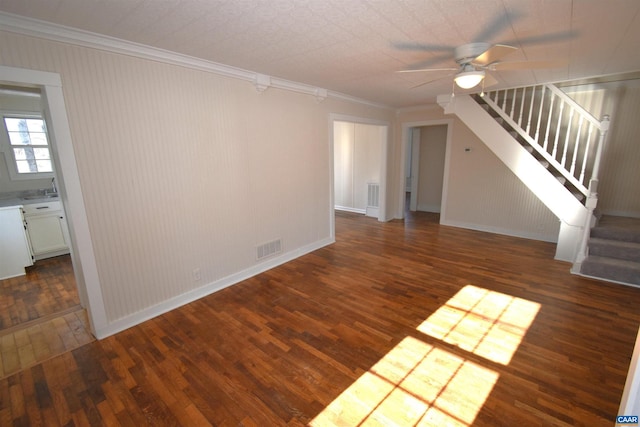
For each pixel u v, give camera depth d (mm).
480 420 1664
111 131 2336
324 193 4629
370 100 5074
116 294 2498
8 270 3654
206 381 1975
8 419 1709
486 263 3959
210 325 2615
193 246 3008
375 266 3916
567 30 2146
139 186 2541
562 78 3549
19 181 4414
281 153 3803
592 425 1616
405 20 1960
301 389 1903
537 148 3906
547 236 4883
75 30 2045
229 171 3234
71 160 2162
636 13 1846
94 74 2211
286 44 2379
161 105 2605
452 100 3977
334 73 3258
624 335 2396
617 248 3479
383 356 2197
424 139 7156
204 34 2166
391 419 1683
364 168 6871
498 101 4887
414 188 7441
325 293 3191
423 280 3475
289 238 4125
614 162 4344
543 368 2049
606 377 1957
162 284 2799
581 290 3166
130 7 1745
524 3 1732
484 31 2152
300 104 3949
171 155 2723
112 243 2434
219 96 3029
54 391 1905
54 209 4238
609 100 4250
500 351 2236
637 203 4262
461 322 2617
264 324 2625
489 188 5371
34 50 1945
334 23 1998
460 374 2014
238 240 3445
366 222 6328
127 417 1711
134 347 2326
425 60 2801
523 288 3232
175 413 1735
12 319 2760
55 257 4332
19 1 1646
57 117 2072
